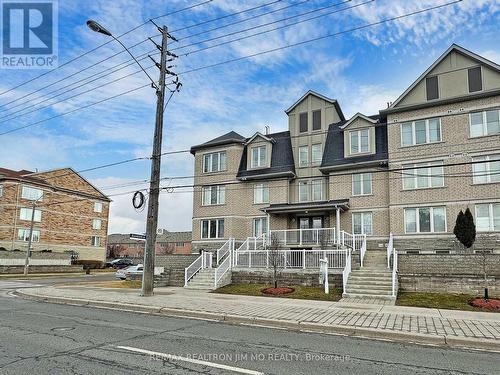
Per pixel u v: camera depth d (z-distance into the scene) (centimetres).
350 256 1964
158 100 1858
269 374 649
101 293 1842
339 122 3044
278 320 1150
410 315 1253
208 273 2206
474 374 683
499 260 1898
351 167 2778
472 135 2414
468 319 1184
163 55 1866
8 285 2489
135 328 1041
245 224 3133
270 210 2900
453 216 2398
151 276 1748
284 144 3169
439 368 715
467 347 900
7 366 666
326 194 2931
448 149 2462
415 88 2602
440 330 1016
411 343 934
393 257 1919
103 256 5772
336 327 1064
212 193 3275
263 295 1791
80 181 5544
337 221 2609
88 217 5603
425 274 1802
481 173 2372
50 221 5062
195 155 3394
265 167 3123
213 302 1530
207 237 3222
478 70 2438
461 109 2452
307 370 680
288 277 2036
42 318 1187
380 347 880
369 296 1658
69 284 2519
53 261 4397
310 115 3128
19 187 4741
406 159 2573
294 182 3064
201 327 1084
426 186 2503
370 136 2773
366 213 2717
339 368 698
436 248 2416
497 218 2292
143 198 1942
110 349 793
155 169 1812
